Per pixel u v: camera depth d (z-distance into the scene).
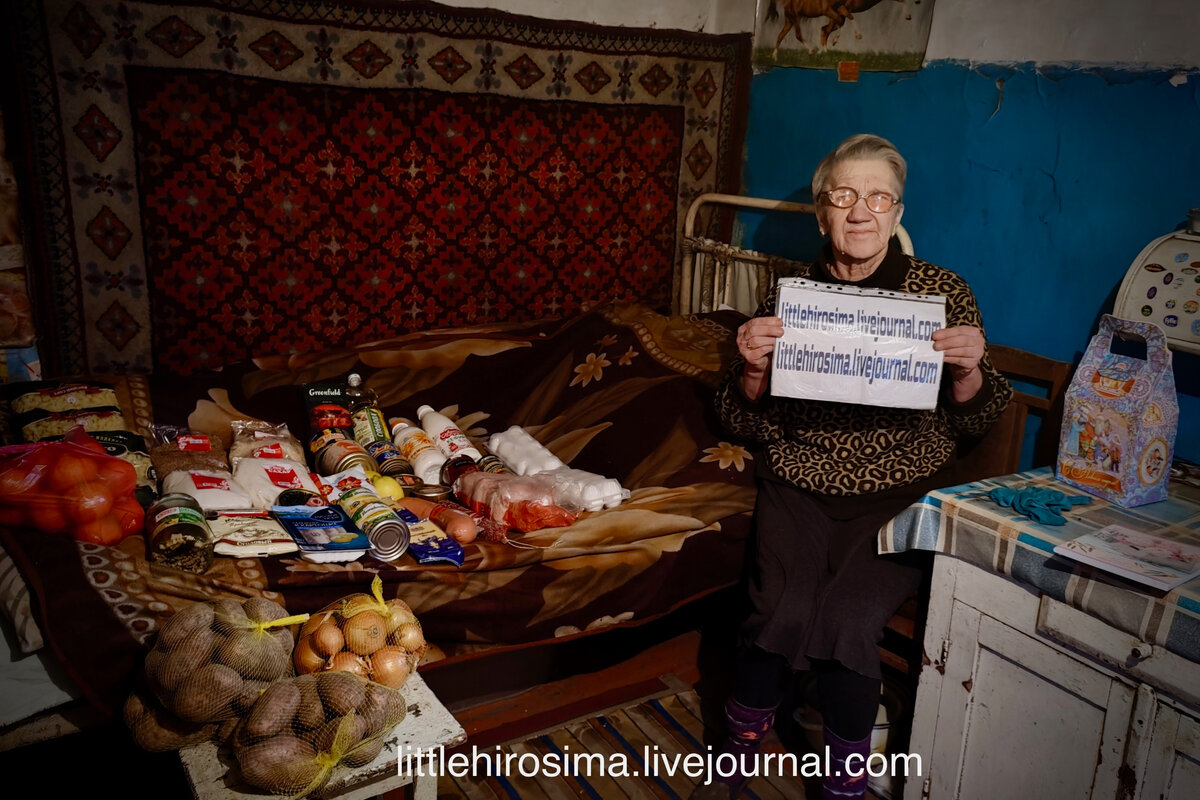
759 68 2.86
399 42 2.47
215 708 1.29
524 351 2.66
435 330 2.68
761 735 1.81
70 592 1.49
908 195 2.37
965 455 2.03
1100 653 1.37
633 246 3.01
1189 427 1.82
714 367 2.40
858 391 1.63
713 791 1.77
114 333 2.32
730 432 2.06
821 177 1.78
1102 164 1.90
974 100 2.16
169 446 2.06
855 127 2.51
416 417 2.48
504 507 1.98
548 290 2.91
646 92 2.87
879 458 1.78
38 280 2.20
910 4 2.29
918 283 1.77
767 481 1.92
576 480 2.09
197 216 2.34
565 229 2.87
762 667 1.76
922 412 1.75
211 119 2.29
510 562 1.81
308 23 2.35
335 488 1.99
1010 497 1.57
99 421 2.04
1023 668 1.51
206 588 1.58
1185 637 1.25
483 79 2.61
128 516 1.69
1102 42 1.87
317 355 2.52
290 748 1.25
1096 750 1.41
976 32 2.13
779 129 2.80
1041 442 2.03
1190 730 1.27
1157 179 1.80
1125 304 1.76
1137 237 1.85
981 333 1.61
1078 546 1.41
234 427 2.24
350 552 1.74
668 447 2.22
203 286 2.40
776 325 1.63
